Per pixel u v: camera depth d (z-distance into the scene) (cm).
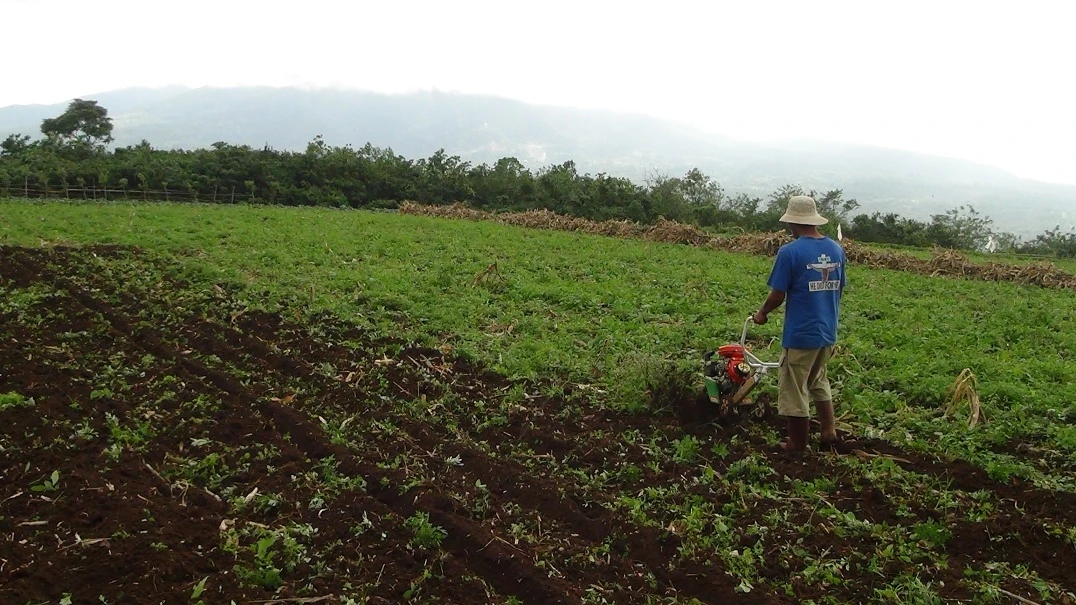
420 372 931
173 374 888
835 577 512
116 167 3634
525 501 628
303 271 1541
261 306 1217
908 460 701
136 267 1514
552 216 3148
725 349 775
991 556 543
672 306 1309
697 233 2584
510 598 494
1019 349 1076
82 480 614
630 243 2397
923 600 481
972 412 775
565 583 511
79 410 761
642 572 531
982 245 3862
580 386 886
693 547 551
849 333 1158
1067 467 688
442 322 1158
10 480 618
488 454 712
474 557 543
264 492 624
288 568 513
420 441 736
